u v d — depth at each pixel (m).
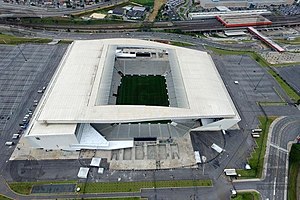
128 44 132.50
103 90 99.31
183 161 86.19
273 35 178.25
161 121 98.31
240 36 176.38
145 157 87.00
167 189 77.94
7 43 149.38
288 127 101.88
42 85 118.75
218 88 107.12
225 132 98.12
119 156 87.19
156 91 117.94
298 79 131.88
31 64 132.38
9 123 98.19
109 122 87.19
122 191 76.94
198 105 95.06
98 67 112.38
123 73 128.12
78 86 100.62
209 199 75.94
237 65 140.88
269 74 134.25
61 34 165.38
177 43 160.75
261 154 90.25
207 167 84.75
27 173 80.69
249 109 110.44
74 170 82.12
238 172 83.88
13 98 110.25
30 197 74.56
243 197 76.75
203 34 176.62
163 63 131.62
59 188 77.00
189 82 106.56
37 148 88.44
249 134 98.06
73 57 119.12
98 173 81.38
